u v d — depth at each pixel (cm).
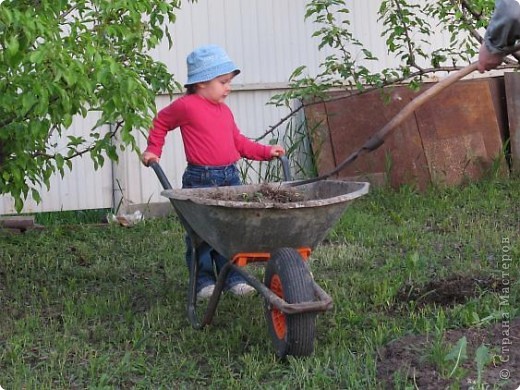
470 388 446
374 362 489
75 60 495
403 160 1007
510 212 904
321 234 529
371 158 1001
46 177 648
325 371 489
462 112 1036
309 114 1000
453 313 568
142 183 954
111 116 532
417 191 998
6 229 873
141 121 534
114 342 556
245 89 987
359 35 1032
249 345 544
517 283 639
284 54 1002
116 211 945
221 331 565
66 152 921
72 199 938
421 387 456
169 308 619
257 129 999
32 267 747
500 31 486
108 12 550
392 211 901
